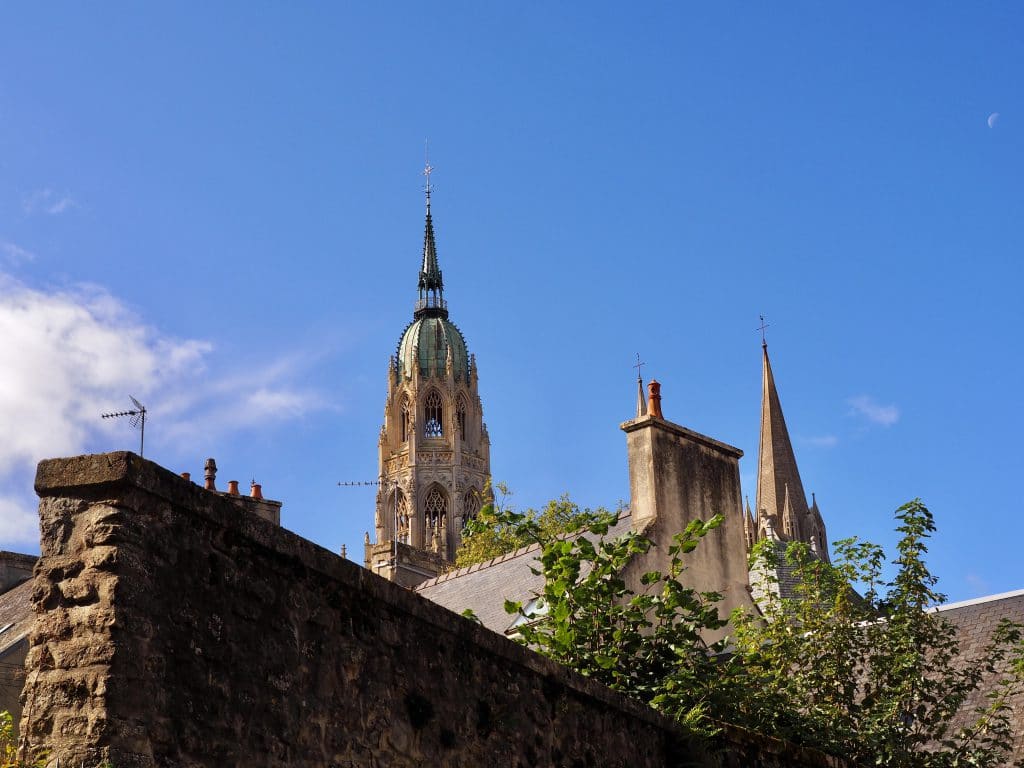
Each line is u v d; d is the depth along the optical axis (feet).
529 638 49.80
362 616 30.83
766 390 601.62
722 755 44.42
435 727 32.55
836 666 60.34
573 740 38.50
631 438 78.02
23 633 67.97
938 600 63.00
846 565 64.44
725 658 65.00
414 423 571.69
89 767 22.90
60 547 24.45
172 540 25.49
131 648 23.99
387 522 565.12
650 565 72.69
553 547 51.52
